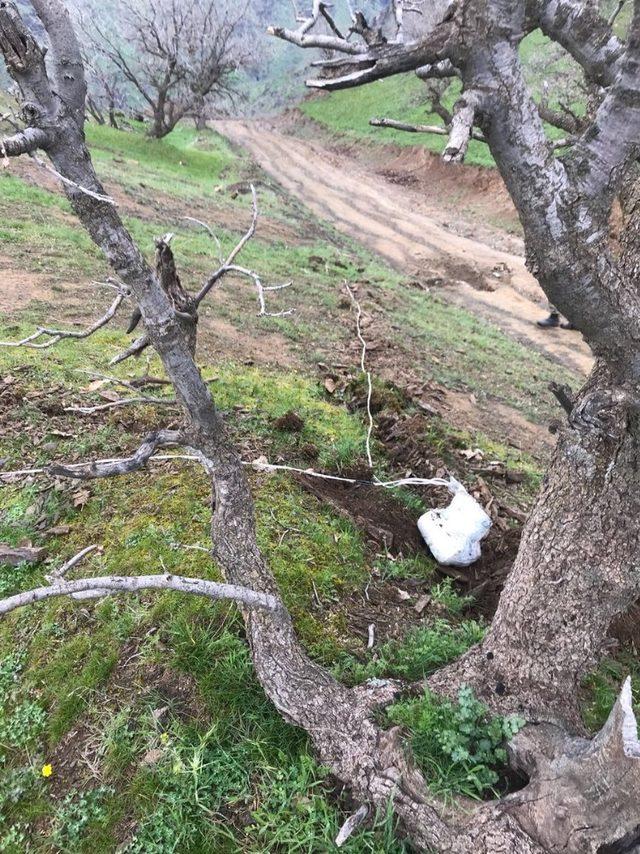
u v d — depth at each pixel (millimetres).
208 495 4773
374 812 2783
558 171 1999
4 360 6430
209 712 3279
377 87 43875
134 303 2816
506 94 1859
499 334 14758
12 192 12930
